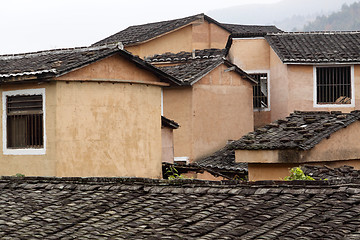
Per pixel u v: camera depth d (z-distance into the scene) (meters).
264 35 28.80
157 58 29.69
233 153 24.70
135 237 8.45
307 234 7.79
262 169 18.00
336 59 26.42
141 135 19.36
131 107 19.05
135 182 10.54
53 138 17.31
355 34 28.66
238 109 27.41
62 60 18.23
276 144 17.39
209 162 23.95
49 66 17.52
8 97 18.09
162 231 8.52
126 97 18.91
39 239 8.88
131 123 19.05
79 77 17.59
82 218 9.49
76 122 17.67
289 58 26.52
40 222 9.56
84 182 10.99
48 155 17.39
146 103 19.58
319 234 7.73
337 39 28.31
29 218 9.78
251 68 29.00
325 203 8.57
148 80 19.75
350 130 18.38
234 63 29.06
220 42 35.44
